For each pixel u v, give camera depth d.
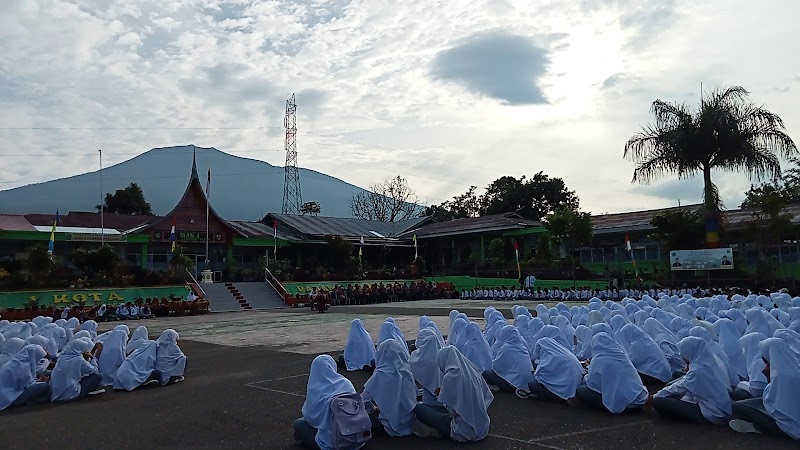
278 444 6.89
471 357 9.84
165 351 11.12
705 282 31.78
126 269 37.22
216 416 8.42
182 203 44.12
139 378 10.68
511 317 23.97
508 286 42.12
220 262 46.53
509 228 49.06
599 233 44.03
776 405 6.35
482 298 41.88
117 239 40.88
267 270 43.12
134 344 11.56
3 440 7.39
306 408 6.56
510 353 9.27
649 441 6.50
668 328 12.05
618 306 14.39
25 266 33.88
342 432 6.11
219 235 45.72
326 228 53.41
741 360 9.23
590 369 8.07
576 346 11.32
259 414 8.46
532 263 44.06
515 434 6.93
